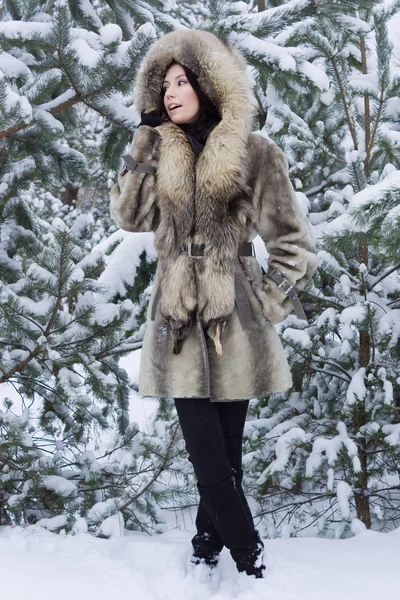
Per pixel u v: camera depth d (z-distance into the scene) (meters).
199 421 2.09
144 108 2.36
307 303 3.58
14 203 3.47
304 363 3.41
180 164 2.13
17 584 2.00
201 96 2.24
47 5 3.64
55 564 2.19
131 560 2.40
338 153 3.97
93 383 2.96
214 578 2.14
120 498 3.11
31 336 2.92
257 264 2.25
